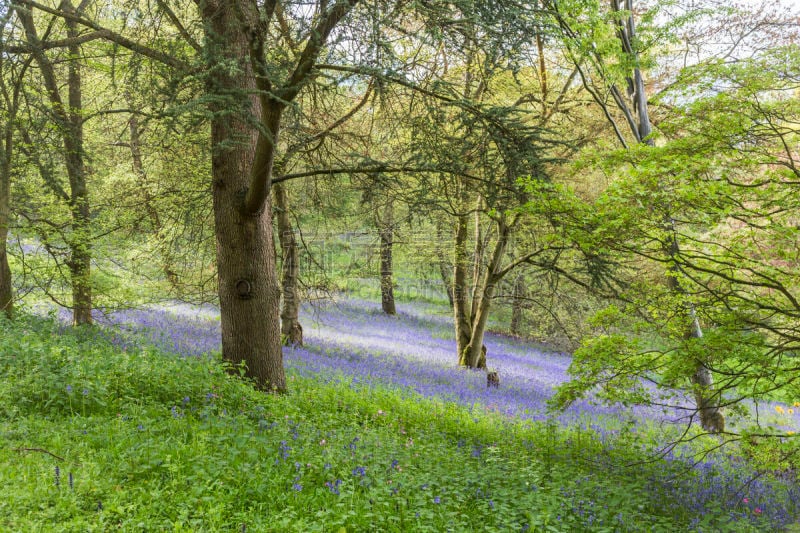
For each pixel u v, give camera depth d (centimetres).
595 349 747
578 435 1027
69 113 1409
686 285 741
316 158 1202
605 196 623
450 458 792
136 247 1594
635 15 1426
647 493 745
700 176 650
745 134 650
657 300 770
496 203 900
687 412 1655
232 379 912
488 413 1209
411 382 1445
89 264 1488
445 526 546
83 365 782
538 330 2708
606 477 830
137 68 795
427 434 939
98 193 1633
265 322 1007
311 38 722
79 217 1443
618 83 1292
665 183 630
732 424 840
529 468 760
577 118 1661
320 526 494
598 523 629
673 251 699
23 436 594
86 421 656
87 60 1332
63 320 1527
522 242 1734
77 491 486
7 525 420
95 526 436
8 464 512
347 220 1655
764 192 613
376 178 986
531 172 860
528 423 1137
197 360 1001
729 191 584
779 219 635
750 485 903
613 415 1520
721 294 703
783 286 648
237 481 559
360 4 698
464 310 2030
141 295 1645
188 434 676
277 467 614
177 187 1411
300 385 1117
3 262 1162
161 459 562
